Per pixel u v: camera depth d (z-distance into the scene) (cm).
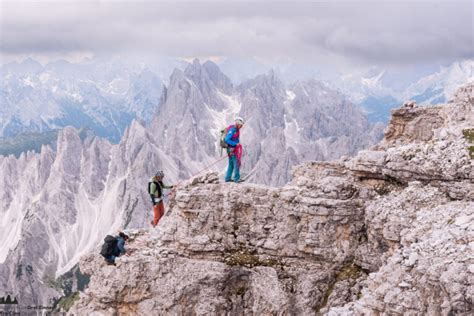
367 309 2498
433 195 3189
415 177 3341
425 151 3341
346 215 3403
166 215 3828
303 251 3466
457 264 2236
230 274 3484
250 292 3475
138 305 3431
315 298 3381
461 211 2881
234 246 3575
